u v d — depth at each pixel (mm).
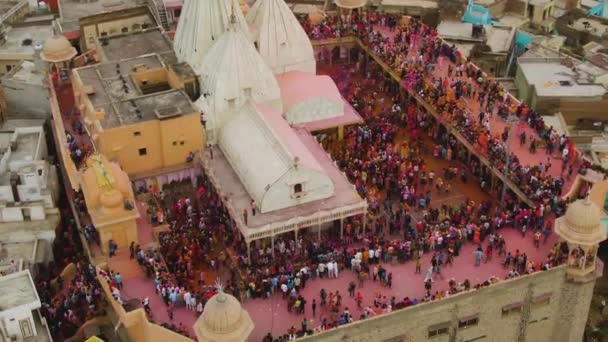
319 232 76000
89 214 75000
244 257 73625
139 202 80188
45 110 100500
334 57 108125
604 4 133625
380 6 123812
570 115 103625
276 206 75750
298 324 67938
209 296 68812
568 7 131625
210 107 84125
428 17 123500
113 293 67625
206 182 83438
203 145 84188
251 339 66562
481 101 93062
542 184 79188
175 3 109125
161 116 80875
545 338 76938
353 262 71812
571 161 83812
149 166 83438
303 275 70438
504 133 86562
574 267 73000
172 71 87625
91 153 84625
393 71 98500
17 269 74500
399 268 73125
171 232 77062
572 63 109938
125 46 95875
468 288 69625
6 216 79688
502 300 71625
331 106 90125
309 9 122188
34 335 67125
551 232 76000
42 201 80312
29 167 80750
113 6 114125
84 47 105875
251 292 69688
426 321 69750
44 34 113625
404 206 80062
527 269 71750
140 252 72000
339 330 66312
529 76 106875
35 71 101562
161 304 69250
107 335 70062
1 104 99062
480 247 73312
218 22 88062
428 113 93812
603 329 82750
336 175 80500
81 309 71812
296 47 93375
